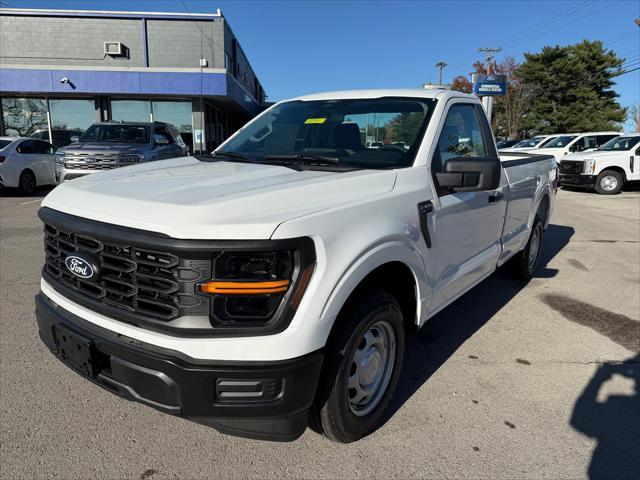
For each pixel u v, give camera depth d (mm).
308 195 2328
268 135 3709
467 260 3668
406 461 2559
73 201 2428
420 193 2883
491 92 20281
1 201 11602
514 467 2525
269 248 1986
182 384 2029
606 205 12750
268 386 2053
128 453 2578
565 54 50188
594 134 18828
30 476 2383
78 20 20000
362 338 2545
